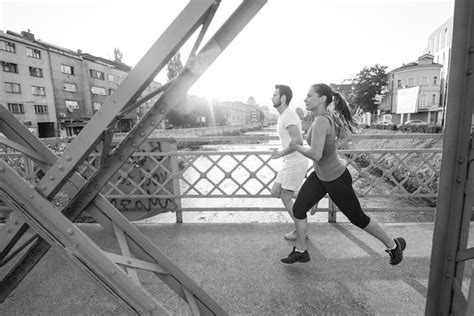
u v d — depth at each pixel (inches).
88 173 143.2
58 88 1513.3
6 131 56.3
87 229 134.7
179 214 141.8
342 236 119.7
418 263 96.3
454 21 47.1
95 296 80.9
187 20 40.7
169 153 137.3
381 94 1721.2
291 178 105.6
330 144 81.8
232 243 116.3
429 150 132.6
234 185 297.1
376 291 81.1
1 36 1225.4
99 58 1851.6
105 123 43.6
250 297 79.7
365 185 288.8
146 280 89.0
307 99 85.7
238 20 44.0
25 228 51.9
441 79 1621.6
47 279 89.9
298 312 73.0
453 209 52.2
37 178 148.0
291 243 115.3
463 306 51.9
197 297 64.2
